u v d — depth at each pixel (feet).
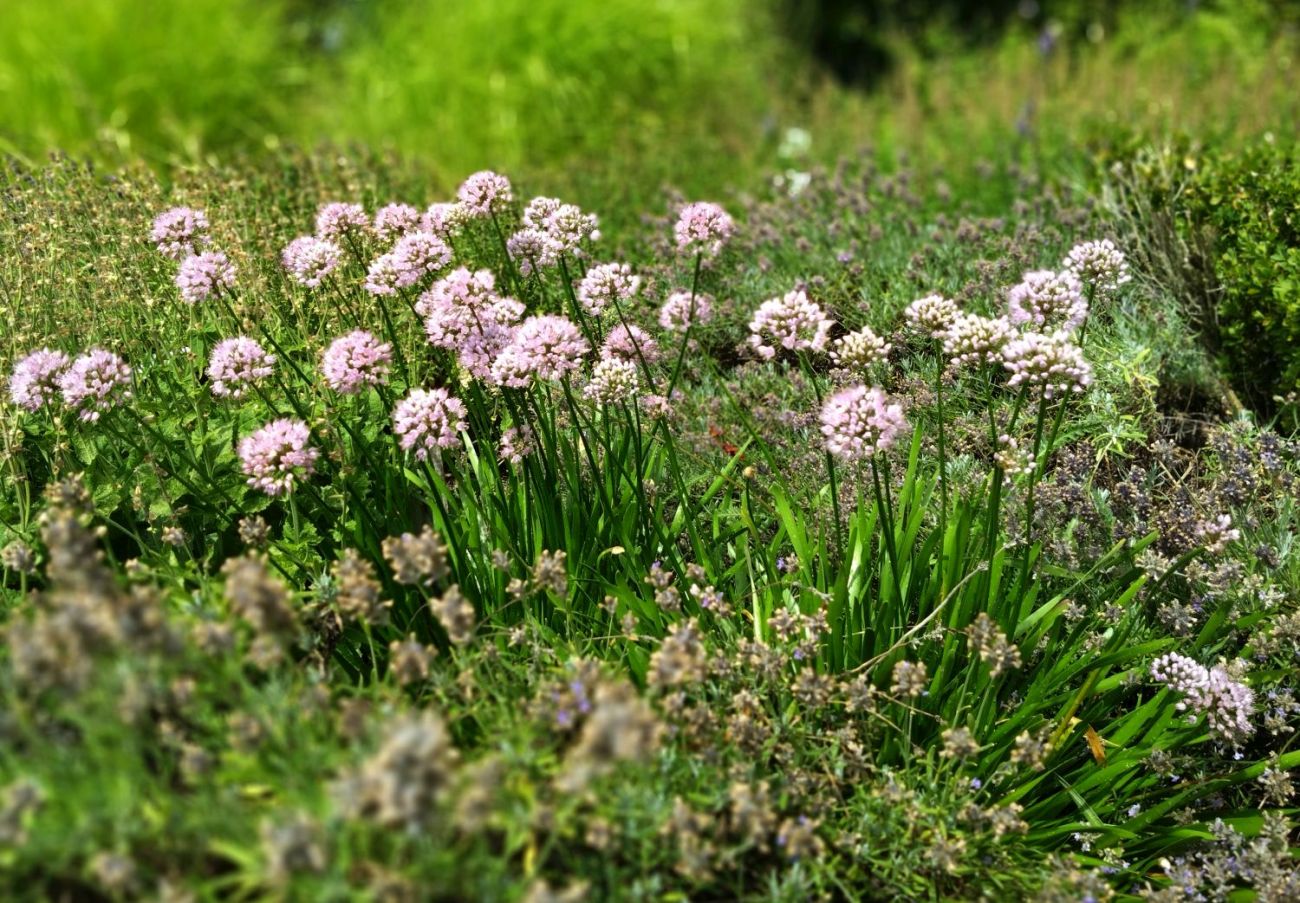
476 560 3.19
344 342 3.11
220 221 3.83
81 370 3.06
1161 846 3.07
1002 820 2.87
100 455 3.27
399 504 3.26
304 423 3.15
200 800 2.43
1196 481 3.63
